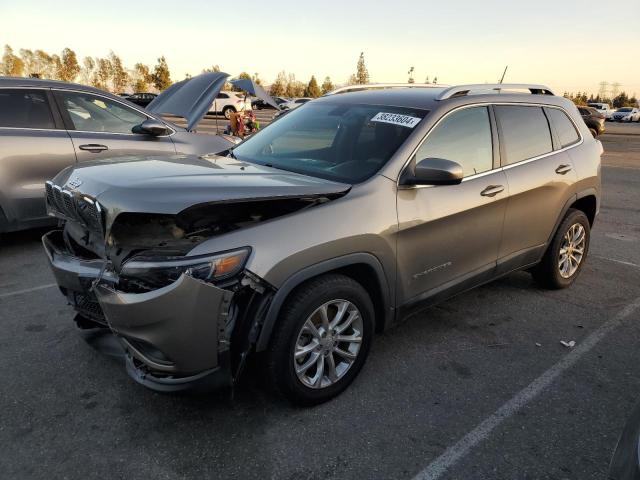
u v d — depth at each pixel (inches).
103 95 234.5
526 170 156.6
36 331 147.6
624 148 840.9
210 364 98.3
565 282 187.2
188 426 108.6
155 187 97.7
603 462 101.1
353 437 106.3
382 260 118.0
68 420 109.6
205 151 256.7
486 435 108.0
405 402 118.6
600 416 115.3
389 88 165.2
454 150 137.6
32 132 212.5
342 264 110.1
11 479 93.3
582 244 190.1
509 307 172.4
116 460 98.6
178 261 93.4
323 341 112.7
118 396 118.2
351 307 116.4
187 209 91.2
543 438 107.6
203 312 93.9
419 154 128.3
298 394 110.5
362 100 154.1
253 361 108.1
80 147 222.1
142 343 96.3
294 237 102.6
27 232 248.7
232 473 96.0
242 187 101.6
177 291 91.4
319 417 112.4
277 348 104.4
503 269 158.2
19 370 127.5
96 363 131.3
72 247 120.0
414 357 138.6
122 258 101.2
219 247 95.3
